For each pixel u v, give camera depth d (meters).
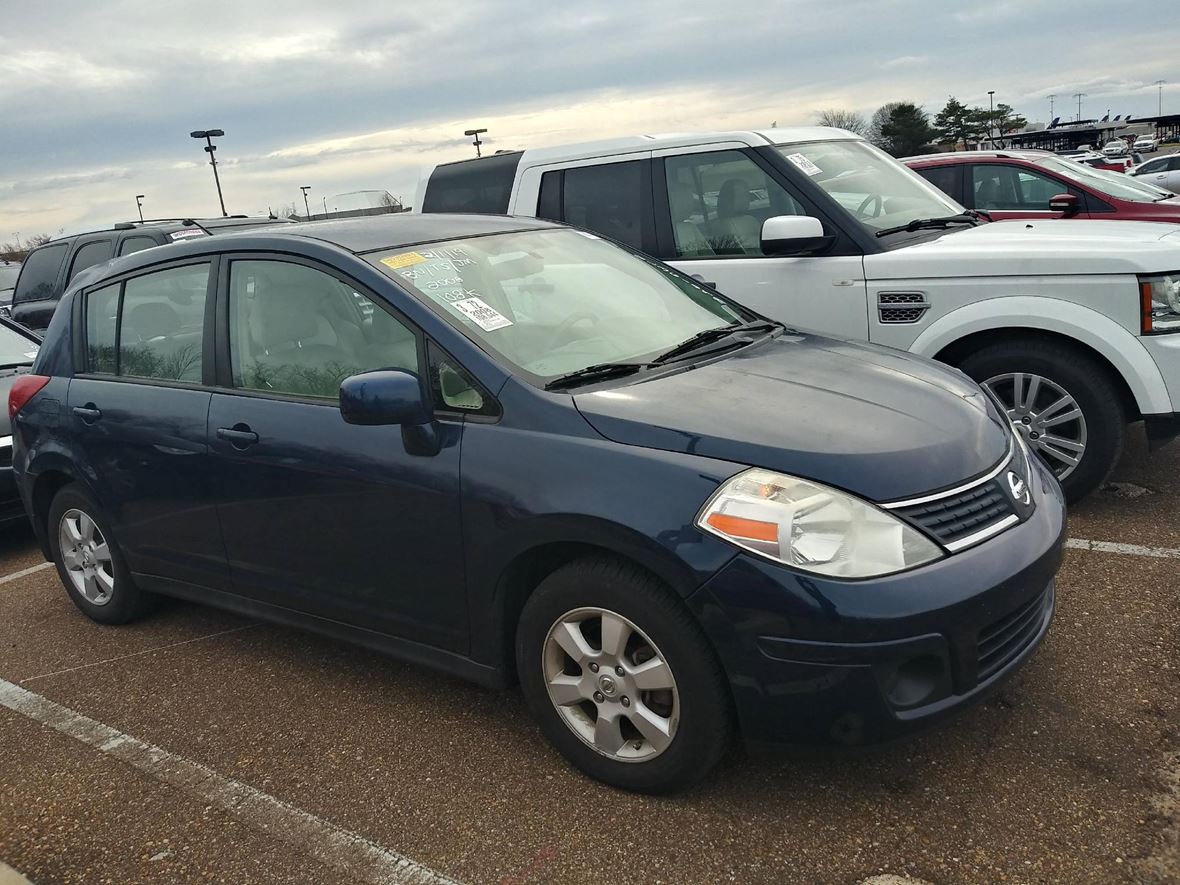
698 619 2.52
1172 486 5.03
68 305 4.51
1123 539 4.37
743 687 2.51
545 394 2.90
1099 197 8.59
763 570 2.44
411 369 3.14
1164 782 2.67
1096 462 4.61
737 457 2.58
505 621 3.02
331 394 3.37
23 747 3.51
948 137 83.88
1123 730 2.92
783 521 2.45
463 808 2.87
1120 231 4.93
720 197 5.54
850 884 2.41
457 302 3.24
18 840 2.94
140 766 3.29
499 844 2.70
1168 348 4.32
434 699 3.56
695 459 2.61
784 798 2.76
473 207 6.45
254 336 3.62
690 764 2.68
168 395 3.86
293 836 2.83
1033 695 3.16
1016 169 9.08
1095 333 4.42
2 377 6.49
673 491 2.57
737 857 2.55
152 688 3.87
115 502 4.16
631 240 5.80
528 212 6.17
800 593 2.41
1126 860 2.40
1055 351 4.61
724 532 2.48
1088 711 3.04
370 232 3.66
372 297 3.28
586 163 5.96
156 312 4.03
